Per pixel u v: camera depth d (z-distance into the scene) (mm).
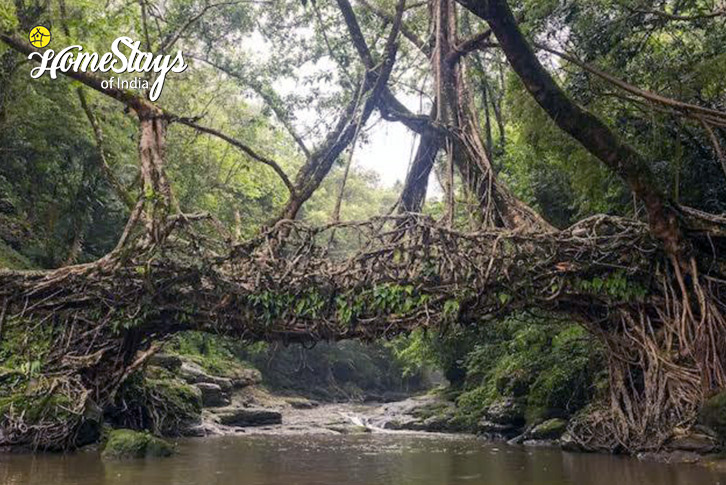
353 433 15789
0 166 17625
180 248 10406
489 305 9703
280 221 10547
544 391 13344
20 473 7582
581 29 9500
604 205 11555
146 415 12625
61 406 9664
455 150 12391
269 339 10547
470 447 11766
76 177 17797
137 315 10383
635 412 10039
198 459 9367
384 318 10008
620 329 10008
